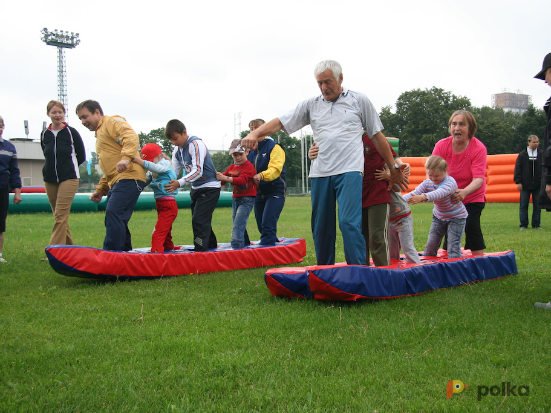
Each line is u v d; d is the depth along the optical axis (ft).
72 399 7.11
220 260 18.28
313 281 12.14
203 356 8.71
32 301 13.06
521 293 13.78
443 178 16.93
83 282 15.79
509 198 63.00
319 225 14.28
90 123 18.12
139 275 16.28
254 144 14.11
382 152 13.92
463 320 10.84
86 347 9.18
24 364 8.34
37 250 23.49
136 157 17.33
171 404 6.92
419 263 14.85
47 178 20.43
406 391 7.32
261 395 7.24
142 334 10.00
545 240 26.68
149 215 48.16
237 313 11.63
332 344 9.30
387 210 14.43
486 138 169.27
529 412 6.62
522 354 8.70
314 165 14.20
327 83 13.26
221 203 61.05
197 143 18.30
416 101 171.83
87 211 51.19
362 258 13.44
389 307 11.98
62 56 196.65
